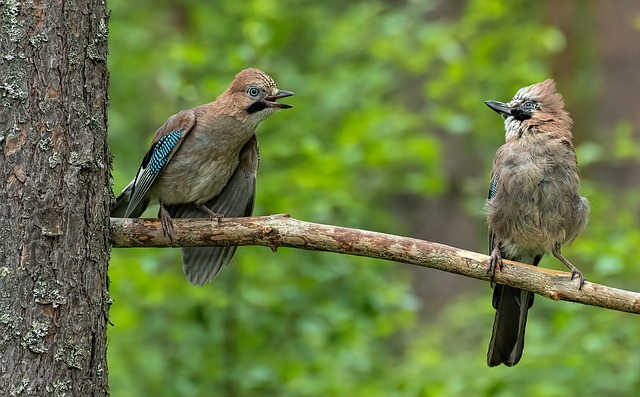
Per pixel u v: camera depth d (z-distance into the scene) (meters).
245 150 9.45
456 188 19.00
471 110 16.72
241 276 12.55
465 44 17.02
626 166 17.16
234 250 9.02
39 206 6.35
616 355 12.52
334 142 14.52
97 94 6.73
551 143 9.21
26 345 6.20
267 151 13.27
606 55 18.42
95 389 6.49
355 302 12.90
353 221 13.59
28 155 6.36
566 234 9.25
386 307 13.22
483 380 12.41
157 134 9.10
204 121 9.09
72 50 6.55
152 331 12.79
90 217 6.61
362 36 16.34
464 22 16.58
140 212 9.45
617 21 18.34
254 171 9.46
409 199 19.19
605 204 13.91
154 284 12.24
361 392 12.58
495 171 9.52
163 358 12.55
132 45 17.09
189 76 13.53
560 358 12.46
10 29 6.38
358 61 16.45
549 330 13.09
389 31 16.11
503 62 17.16
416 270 19.23
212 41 15.39
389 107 15.62
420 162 15.33
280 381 12.23
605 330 12.69
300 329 12.39
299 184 12.77
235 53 13.20
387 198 18.34
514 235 9.35
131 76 17.48
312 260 12.96
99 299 6.63
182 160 9.04
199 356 12.34
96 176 6.69
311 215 12.73
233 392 12.12
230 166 9.34
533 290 7.48
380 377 13.78
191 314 12.20
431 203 19.11
